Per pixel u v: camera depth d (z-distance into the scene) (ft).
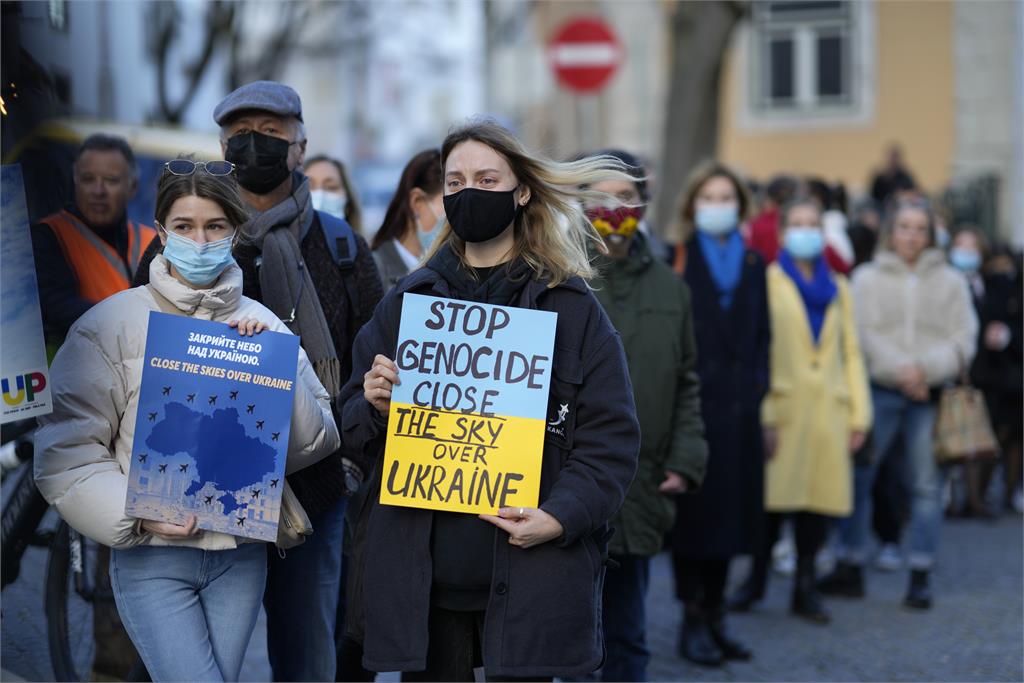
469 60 126.00
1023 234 97.96
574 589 17.53
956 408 36.58
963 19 100.17
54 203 27.66
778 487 34.96
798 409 35.04
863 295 37.86
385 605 17.74
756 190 50.60
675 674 29.99
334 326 22.54
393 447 17.67
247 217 18.94
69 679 24.13
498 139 17.85
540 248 18.21
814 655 31.58
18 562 24.52
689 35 71.97
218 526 18.42
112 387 18.44
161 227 18.79
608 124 107.34
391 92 202.18
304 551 22.03
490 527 17.67
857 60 103.04
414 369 17.79
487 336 17.80
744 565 43.01
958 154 100.89
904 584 39.58
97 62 43.70
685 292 26.96
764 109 104.99
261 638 31.81
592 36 65.72
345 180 31.99
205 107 97.96
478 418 17.66
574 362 17.78
